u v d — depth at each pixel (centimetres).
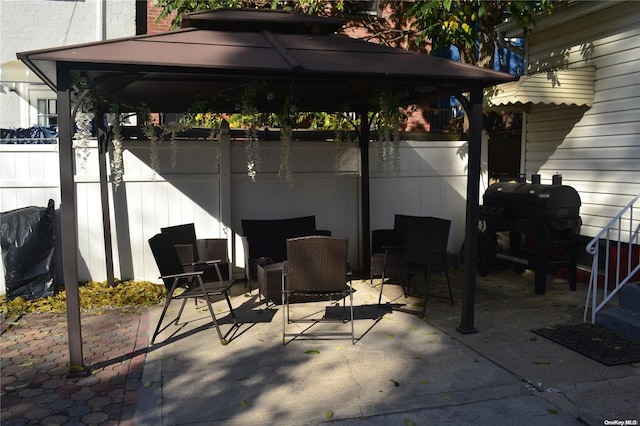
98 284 688
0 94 907
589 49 729
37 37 910
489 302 641
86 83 439
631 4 660
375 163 809
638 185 660
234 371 436
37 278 639
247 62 435
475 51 951
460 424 352
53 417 361
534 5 722
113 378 425
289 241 487
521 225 700
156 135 705
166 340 512
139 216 710
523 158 869
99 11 926
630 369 434
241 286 730
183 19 537
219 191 738
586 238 734
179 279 562
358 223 809
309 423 354
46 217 646
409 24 1073
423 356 466
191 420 357
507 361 452
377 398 387
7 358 466
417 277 778
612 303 623
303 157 777
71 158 417
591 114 729
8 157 665
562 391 395
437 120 1149
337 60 477
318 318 580
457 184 855
